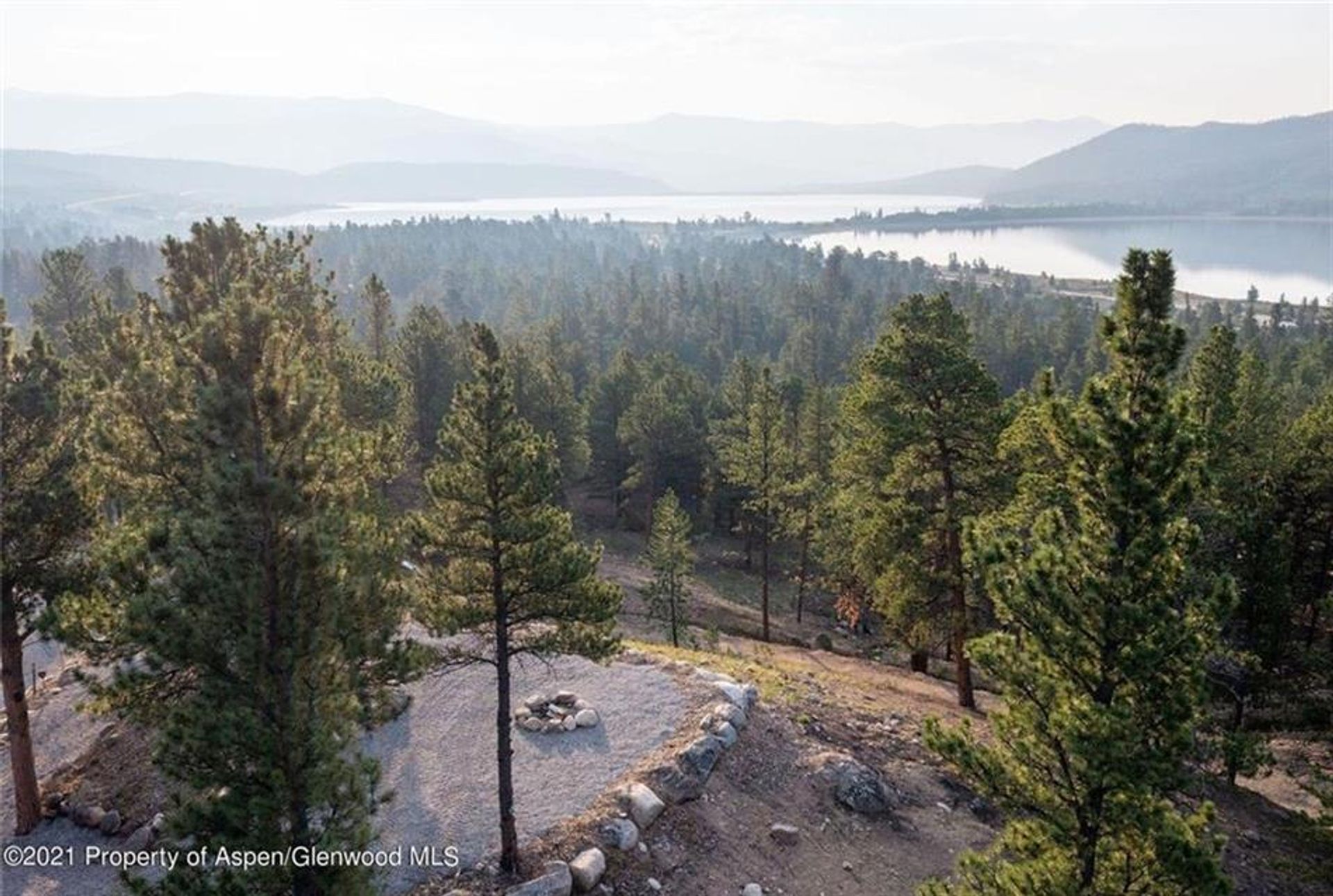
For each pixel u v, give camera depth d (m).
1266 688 29.16
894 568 29.27
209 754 11.07
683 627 40.69
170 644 10.94
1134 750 11.04
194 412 13.47
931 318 27.77
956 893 12.95
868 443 29.34
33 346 18.92
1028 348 115.62
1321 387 78.19
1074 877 11.77
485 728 22.17
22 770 19.27
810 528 45.66
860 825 19.94
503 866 16.44
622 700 23.56
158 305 22.56
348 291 166.00
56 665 30.33
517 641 18.20
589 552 16.44
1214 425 30.84
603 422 69.31
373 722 14.79
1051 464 23.25
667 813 18.73
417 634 25.86
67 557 18.75
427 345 54.47
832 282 160.00
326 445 12.72
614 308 154.62
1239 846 21.36
